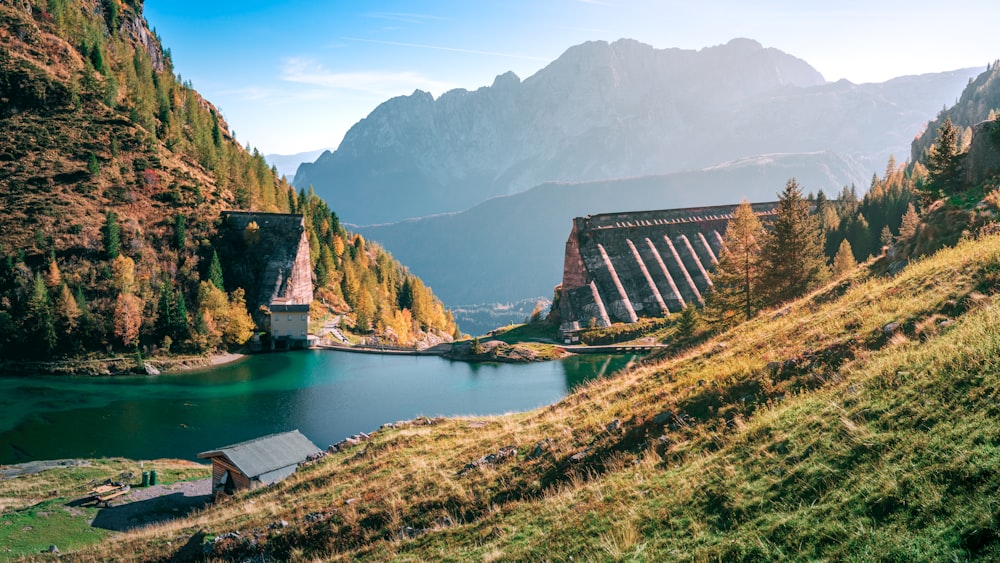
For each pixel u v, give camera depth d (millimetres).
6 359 104938
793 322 36000
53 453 67312
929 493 15922
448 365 115562
